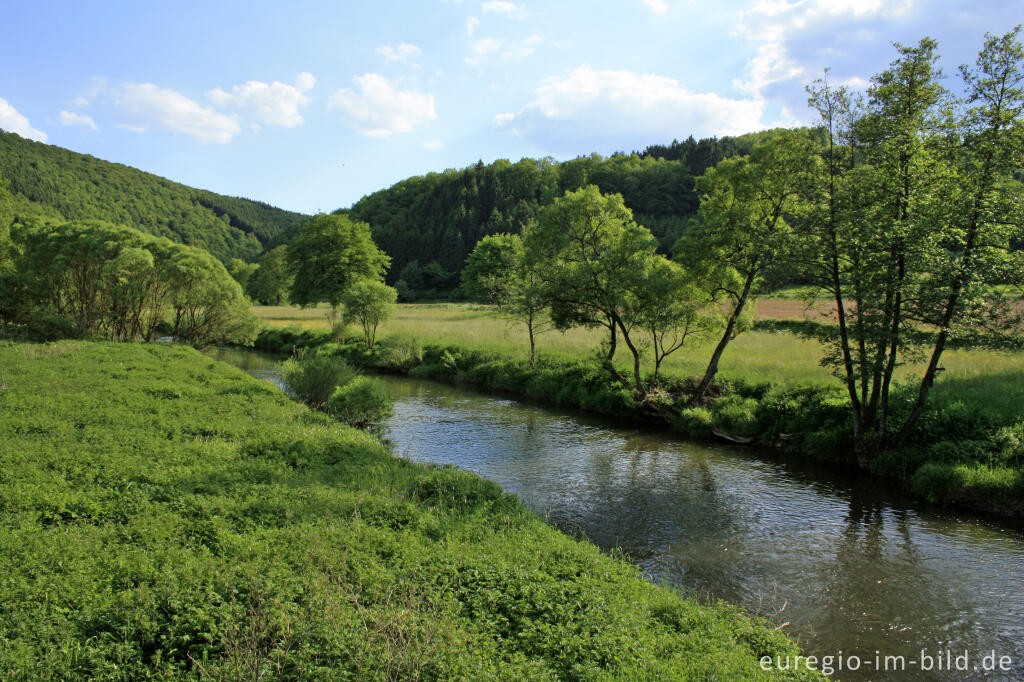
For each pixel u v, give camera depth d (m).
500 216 117.75
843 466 16.62
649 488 14.82
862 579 9.95
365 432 18.19
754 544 11.40
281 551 7.78
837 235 15.30
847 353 15.91
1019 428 14.29
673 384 23.61
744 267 20.41
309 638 5.66
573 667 5.63
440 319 55.78
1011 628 8.49
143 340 40.22
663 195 113.06
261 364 38.66
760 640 7.23
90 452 11.53
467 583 7.45
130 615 5.77
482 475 15.66
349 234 55.00
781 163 18.44
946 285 13.38
